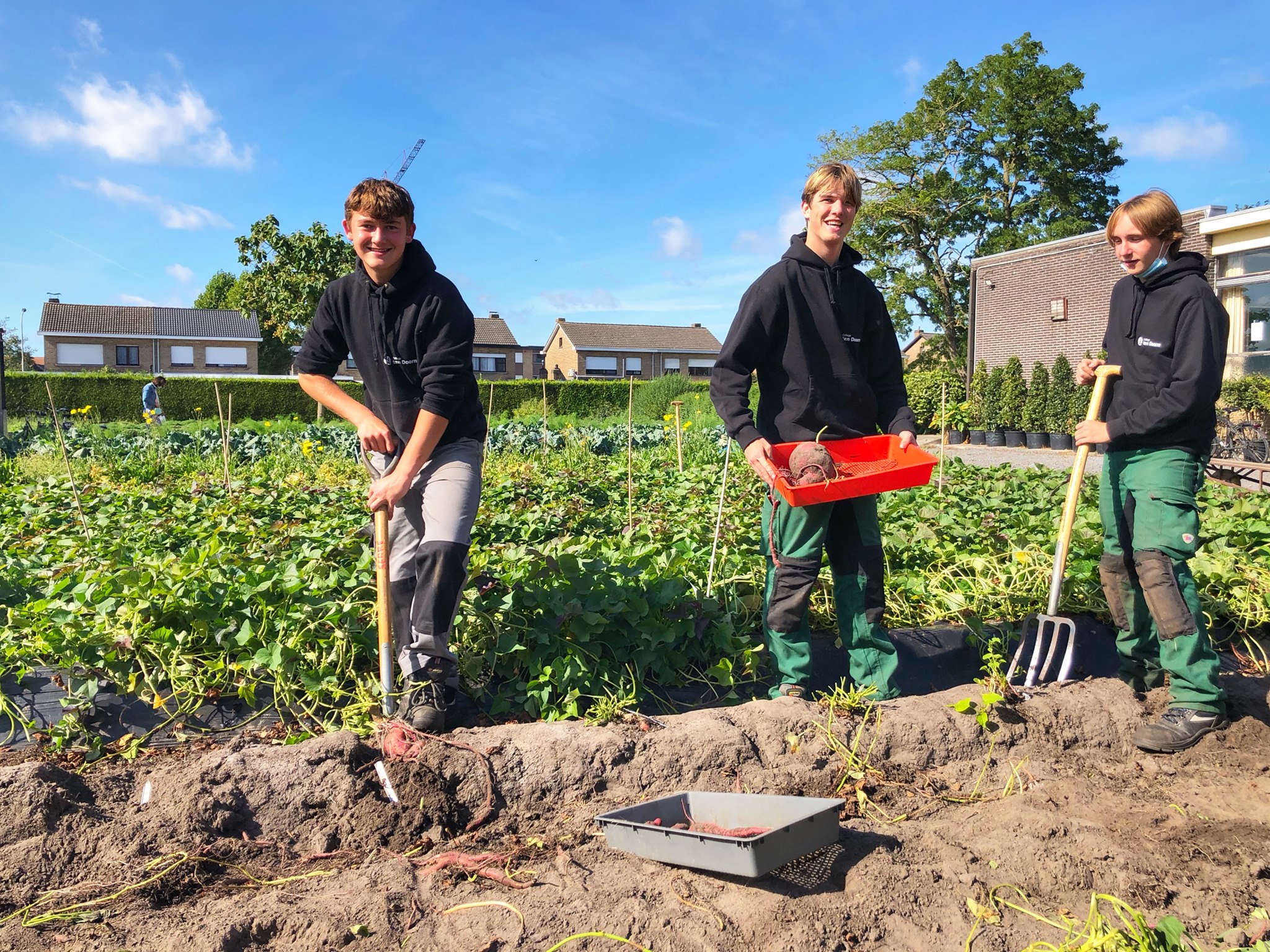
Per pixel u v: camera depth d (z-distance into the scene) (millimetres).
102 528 5629
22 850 2205
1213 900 2135
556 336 61750
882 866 2205
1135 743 3123
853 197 3098
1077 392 17562
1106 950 1852
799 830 2180
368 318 2969
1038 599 4160
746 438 3080
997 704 3092
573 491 7305
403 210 2842
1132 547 3254
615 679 3291
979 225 33469
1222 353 3104
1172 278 3199
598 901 2094
